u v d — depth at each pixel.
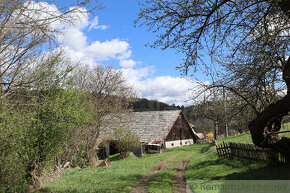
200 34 8.59
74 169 17.70
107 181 12.24
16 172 8.36
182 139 42.53
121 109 24.45
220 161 14.58
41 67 10.18
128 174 14.55
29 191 10.30
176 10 8.44
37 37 9.37
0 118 7.91
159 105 38.09
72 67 11.38
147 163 21.48
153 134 36.66
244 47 8.17
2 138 7.68
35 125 9.48
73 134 12.60
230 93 9.59
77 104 12.00
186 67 8.52
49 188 11.02
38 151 10.15
